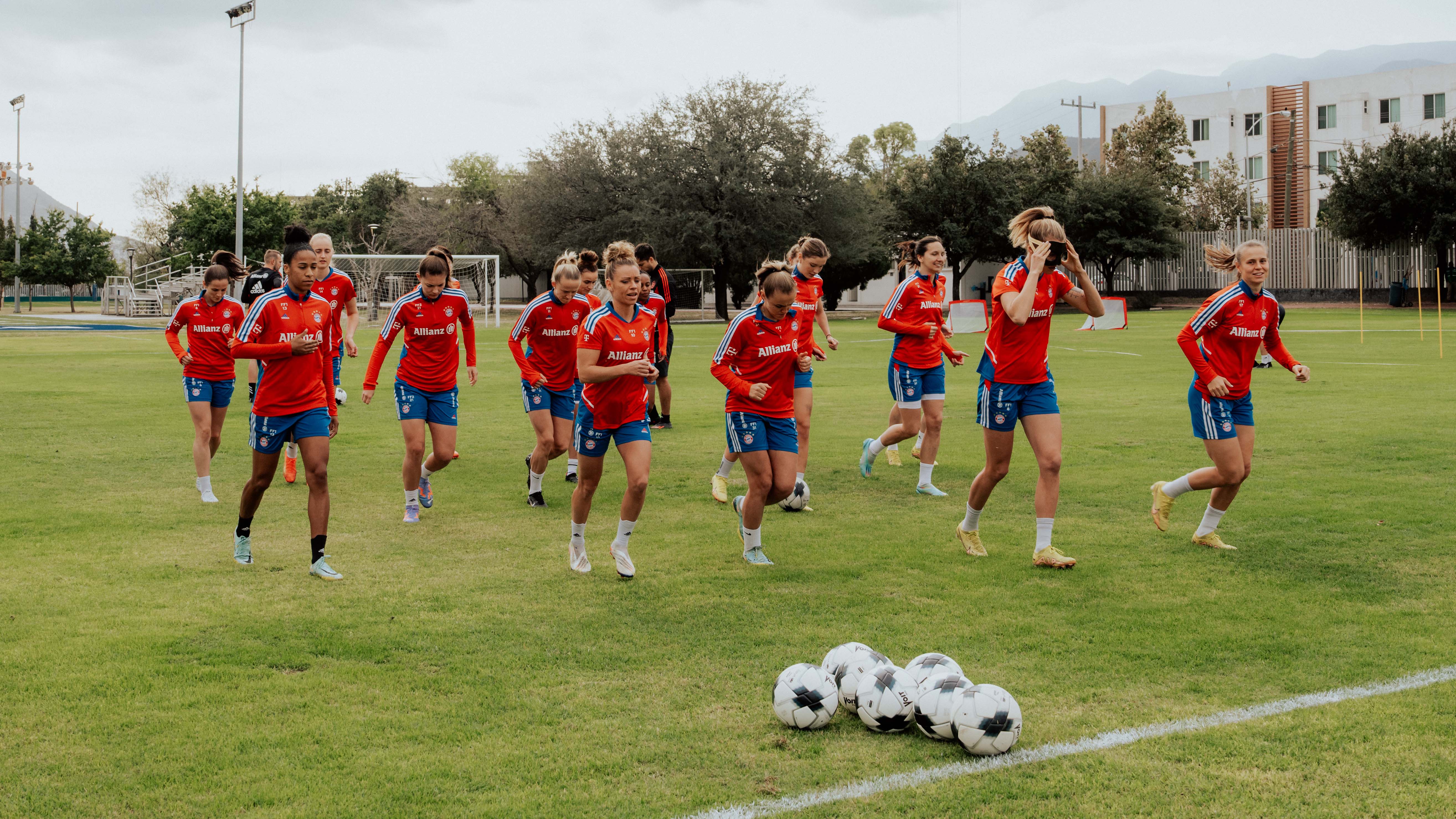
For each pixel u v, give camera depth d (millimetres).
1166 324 34469
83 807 3127
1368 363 17656
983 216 50281
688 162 41781
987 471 6000
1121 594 5297
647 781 3311
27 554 6160
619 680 4172
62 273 48750
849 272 48531
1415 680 4055
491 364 20844
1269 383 14781
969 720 3486
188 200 49094
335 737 3625
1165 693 3975
